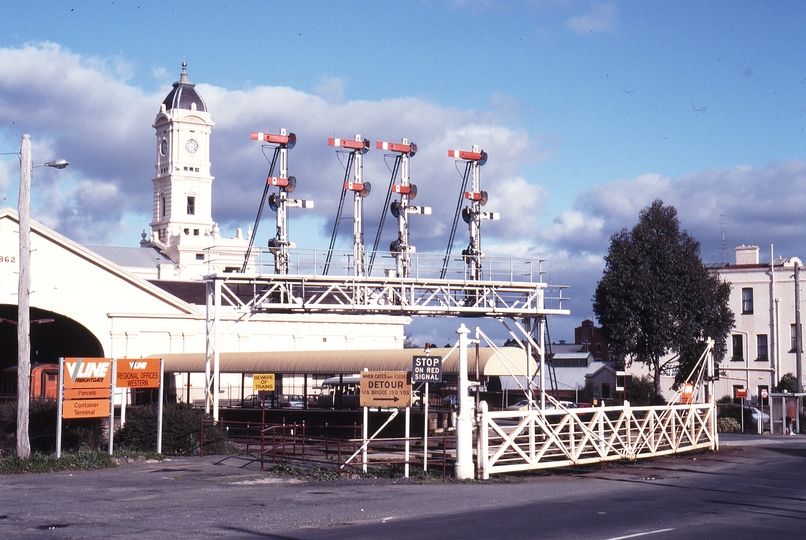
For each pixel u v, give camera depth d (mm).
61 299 57312
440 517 15914
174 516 16094
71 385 26219
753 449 34406
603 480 22797
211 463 26578
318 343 67938
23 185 26172
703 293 51375
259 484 21562
